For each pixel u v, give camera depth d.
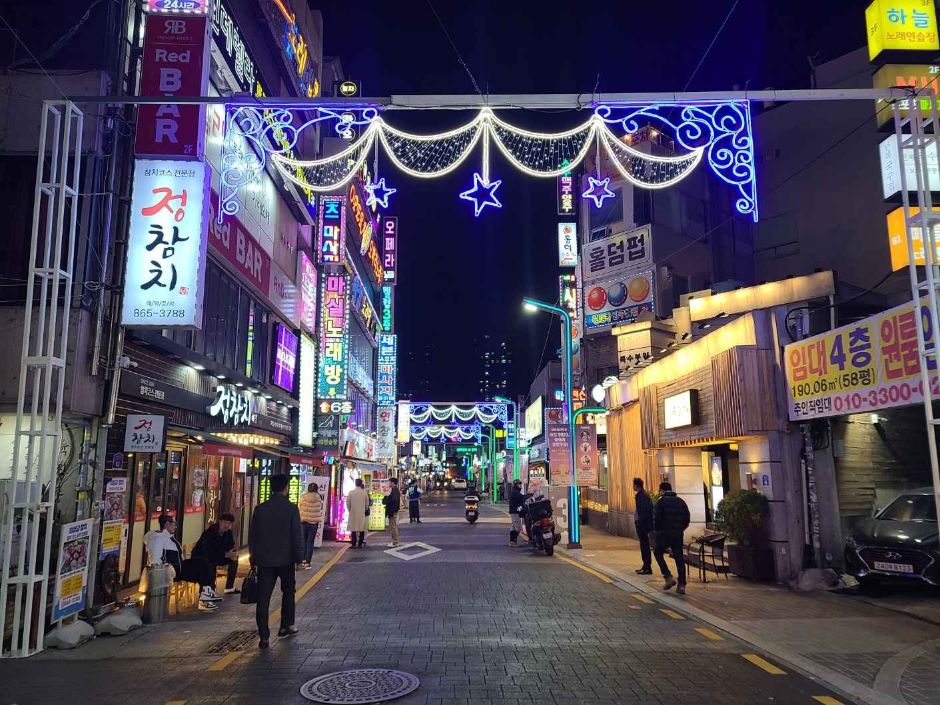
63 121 9.41
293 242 20.11
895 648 7.27
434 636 7.93
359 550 17.69
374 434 40.06
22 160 9.44
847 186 25.92
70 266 8.27
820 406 11.01
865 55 25.97
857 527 11.04
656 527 10.96
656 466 18.14
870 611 9.30
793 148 27.67
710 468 16.72
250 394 16.23
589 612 9.38
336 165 25.06
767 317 12.46
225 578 12.52
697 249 31.70
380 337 42.12
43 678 6.33
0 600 7.26
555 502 19.45
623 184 32.25
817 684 6.11
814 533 11.48
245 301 15.97
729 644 7.57
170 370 11.68
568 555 16.34
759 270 27.98
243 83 15.10
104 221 9.47
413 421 57.31
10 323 8.90
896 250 12.85
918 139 8.34
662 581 11.95
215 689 5.95
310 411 22.14
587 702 5.58
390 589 11.36
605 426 24.03
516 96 8.56
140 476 10.89
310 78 22.50
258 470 17.83
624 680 6.18
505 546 18.75
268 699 5.66
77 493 8.81
